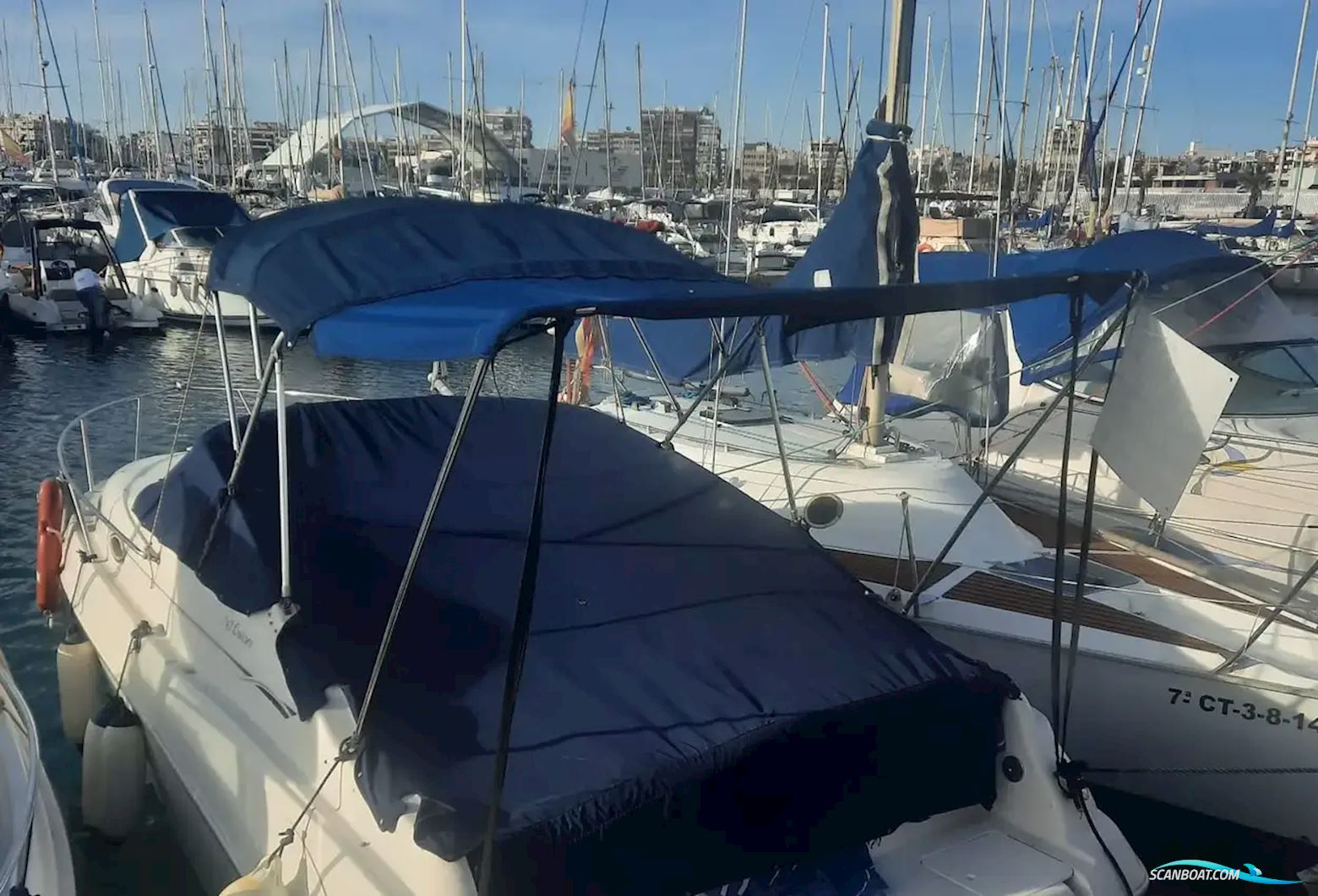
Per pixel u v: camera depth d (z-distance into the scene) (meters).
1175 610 5.00
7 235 23.53
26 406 13.16
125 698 4.41
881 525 5.59
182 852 4.08
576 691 3.29
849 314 3.12
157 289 18.62
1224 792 4.59
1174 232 6.89
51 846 3.27
